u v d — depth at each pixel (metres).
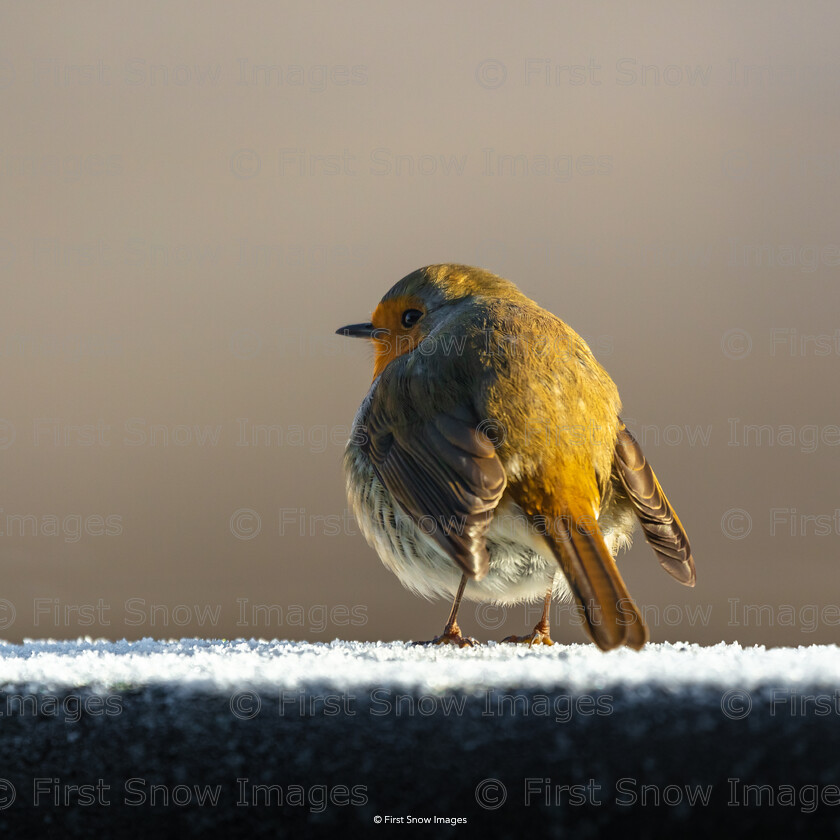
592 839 3.62
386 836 3.74
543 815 3.66
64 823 3.94
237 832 3.86
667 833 3.60
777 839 3.56
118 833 3.91
